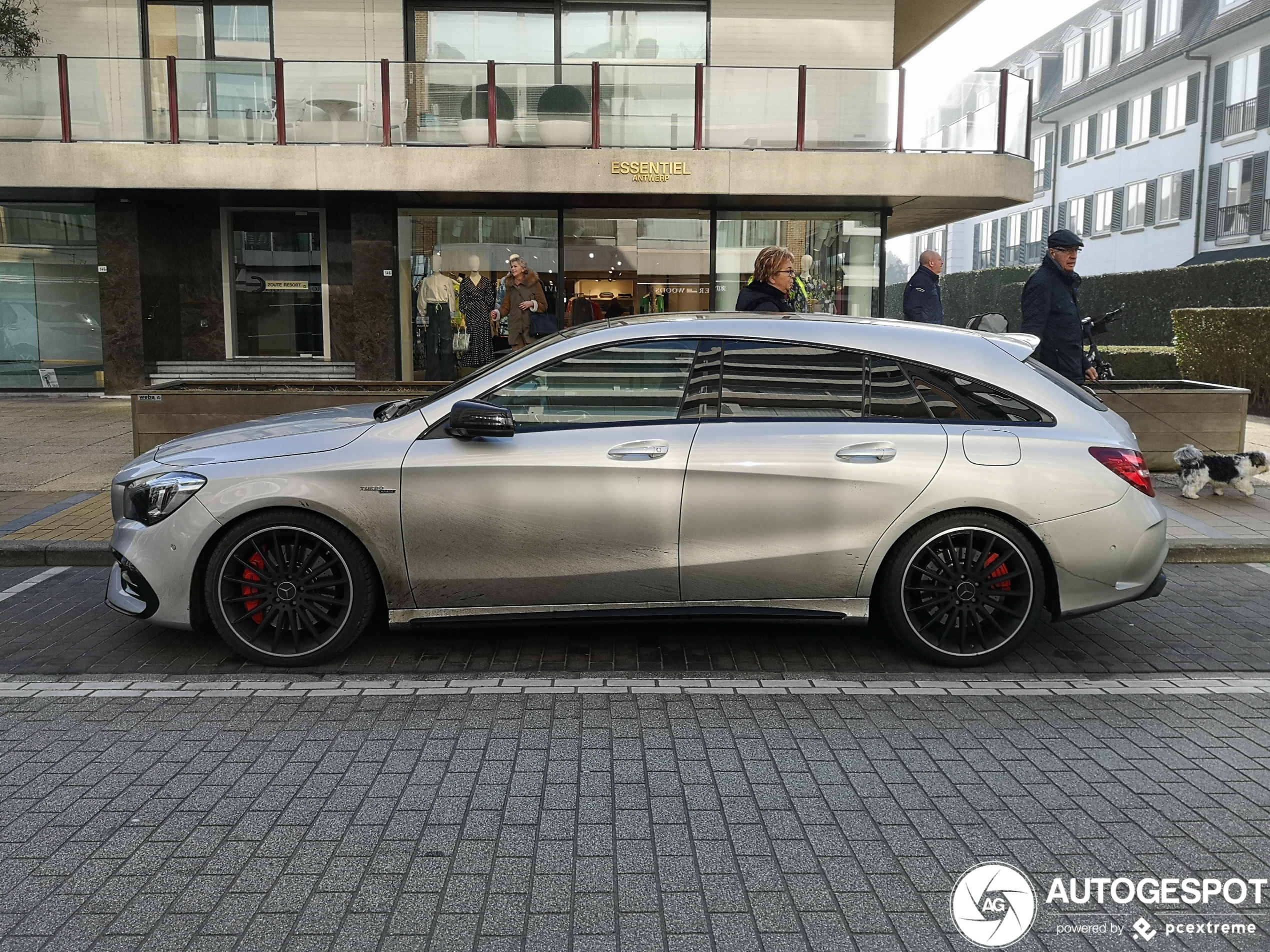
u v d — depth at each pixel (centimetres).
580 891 302
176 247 1722
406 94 1516
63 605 620
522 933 281
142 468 510
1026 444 494
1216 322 1655
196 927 284
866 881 309
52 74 1527
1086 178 4166
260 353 1766
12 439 1252
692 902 297
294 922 286
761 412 498
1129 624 584
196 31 1661
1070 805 359
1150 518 502
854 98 1523
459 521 487
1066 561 495
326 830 340
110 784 375
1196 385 1063
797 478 488
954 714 446
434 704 457
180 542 491
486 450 487
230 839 333
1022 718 442
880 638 554
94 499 891
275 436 509
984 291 3797
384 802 360
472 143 1522
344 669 502
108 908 294
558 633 559
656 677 493
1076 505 491
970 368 505
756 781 378
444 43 1661
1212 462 884
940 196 1538
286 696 467
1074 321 860
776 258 740
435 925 285
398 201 1630
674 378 499
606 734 423
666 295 1675
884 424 497
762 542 491
